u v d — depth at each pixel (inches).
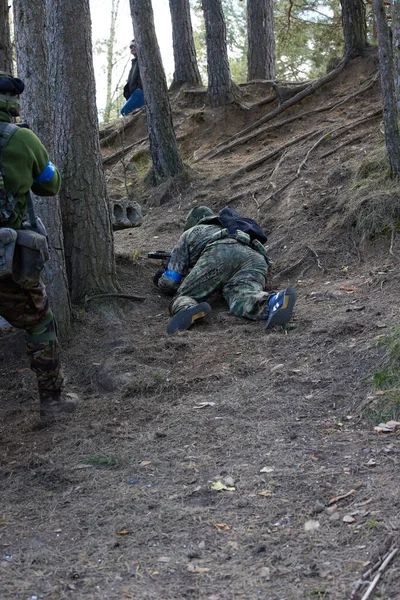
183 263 252.7
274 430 151.9
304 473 131.3
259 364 190.4
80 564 106.4
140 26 390.3
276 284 262.1
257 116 477.7
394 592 94.0
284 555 105.9
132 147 486.6
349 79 458.3
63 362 208.5
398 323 194.7
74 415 170.7
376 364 171.8
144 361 200.8
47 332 164.1
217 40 488.7
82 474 138.7
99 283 241.6
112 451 148.5
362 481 125.6
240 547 109.3
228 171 396.2
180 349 207.0
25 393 193.8
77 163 238.2
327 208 299.9
